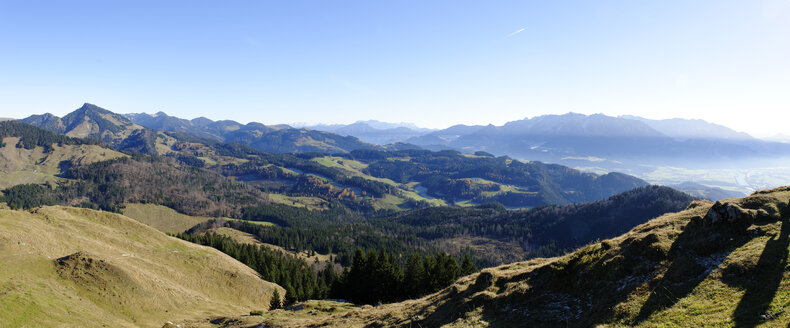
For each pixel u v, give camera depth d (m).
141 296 62.22
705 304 19.41
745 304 18.17
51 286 53.75
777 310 16.72
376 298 72.12
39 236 68.38
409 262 74.69
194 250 96.25
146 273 70.62
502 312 27.52
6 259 55.91
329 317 42.69
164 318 60.00
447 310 31.42
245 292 88.00
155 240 93.50
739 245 23.34
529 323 24.84
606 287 25.33
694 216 29.56
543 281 29.66
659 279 23.28
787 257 20.14
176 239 101.00
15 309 43.59
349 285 78.00
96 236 81.12
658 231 28.66
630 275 25.22
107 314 54.22
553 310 25.61
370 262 75.81
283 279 111.75
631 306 21.81
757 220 25.00
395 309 38.09
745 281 19.88
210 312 69.31
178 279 78.44
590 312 23.59
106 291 58.94
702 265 23.00
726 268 21.53
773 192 30.55
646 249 26.48
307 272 130.38
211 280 85.25
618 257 27.11
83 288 57.44
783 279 18.72
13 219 70.38
